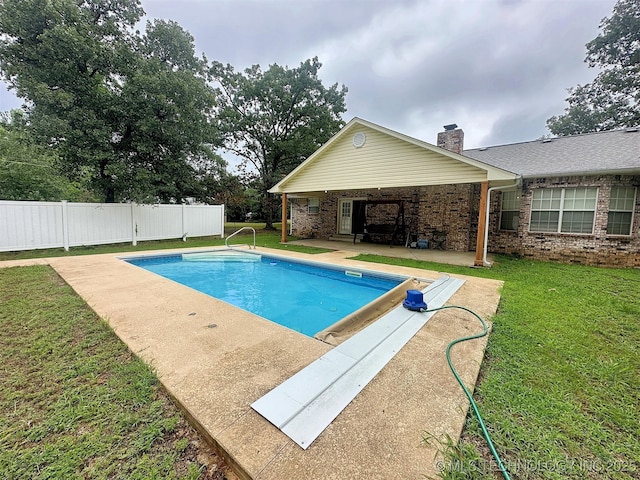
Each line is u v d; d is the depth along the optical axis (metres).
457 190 10.11
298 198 16.08
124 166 10.34
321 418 1.73
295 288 6.40
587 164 8.17
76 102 9.59
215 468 1.47
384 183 9.12
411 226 11.81
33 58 8.67
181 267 8.30
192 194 14.91
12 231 8.25
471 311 3.79
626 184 7.69
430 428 1.67
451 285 5.25
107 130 9.84
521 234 9.25
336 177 10.30
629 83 17.06
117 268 6.38
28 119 10.20
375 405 1.86
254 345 2.75
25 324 3.25
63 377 2.22
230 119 18.44
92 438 1.63
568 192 8.42
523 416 1.86
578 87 20.19
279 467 1.38
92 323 3.28
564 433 1.72
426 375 2.24
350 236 13.67
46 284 5.02
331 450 1.49
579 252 8.28
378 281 6.49
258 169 21.33
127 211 10.82
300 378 2.17
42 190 11.37
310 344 2.79
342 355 2.55
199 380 2.13
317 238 14.93
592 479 1.42
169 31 11.43
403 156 8.66
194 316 3.52
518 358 2.64
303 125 19.98
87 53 8.94
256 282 6.86
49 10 8.18
